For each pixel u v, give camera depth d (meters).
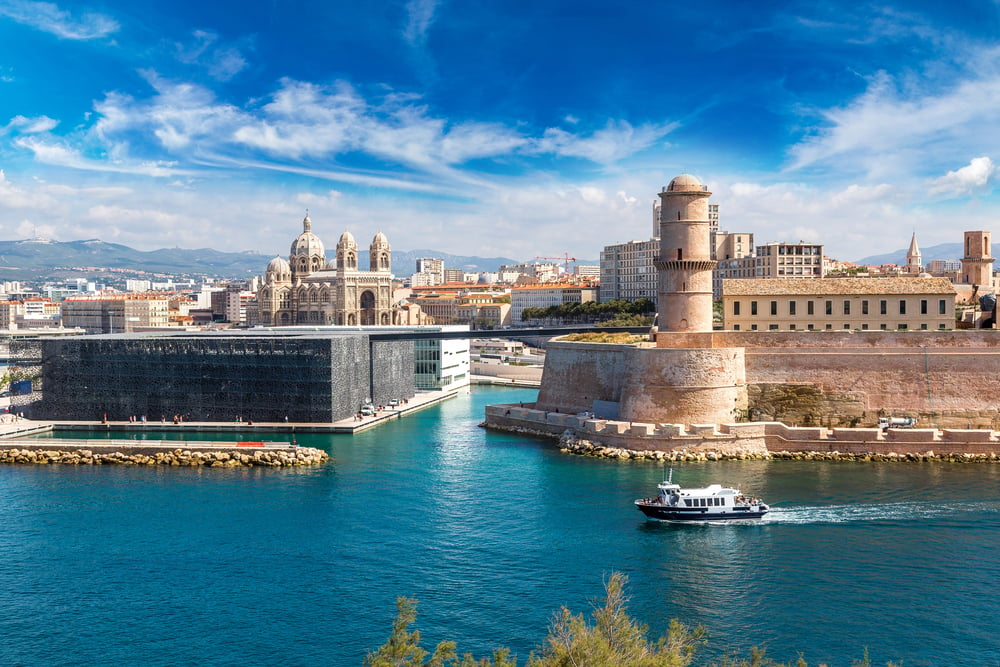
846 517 104.69
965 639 74.62
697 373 142.25
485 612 80.44
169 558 95.44
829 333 145.62
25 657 74.06
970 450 133.00
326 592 85.62
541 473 129.12
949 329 152.00
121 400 179.88
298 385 172.88
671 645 52.03
